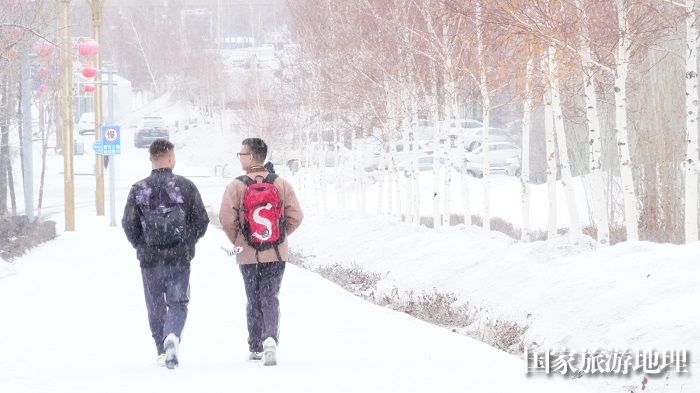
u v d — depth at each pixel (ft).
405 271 226.17
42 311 147.74
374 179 633.61
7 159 372.79
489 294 175.83
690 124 185.06
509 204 456.86
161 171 98.73
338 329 126.93
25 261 246.47
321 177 501.97
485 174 281.95
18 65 365.20
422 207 496.23
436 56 307.99
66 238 341.00
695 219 185.68
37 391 85.30
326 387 86.58
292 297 163.94
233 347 112.57
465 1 254.47
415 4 301.63
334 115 484.33
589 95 203.62
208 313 144.05
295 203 101.91
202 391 84.79
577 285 145.07
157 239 97.35
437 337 120.06
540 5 192.85
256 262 99.55
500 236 262.06
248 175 102.06
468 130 614.75
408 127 379.55
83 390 85.66
